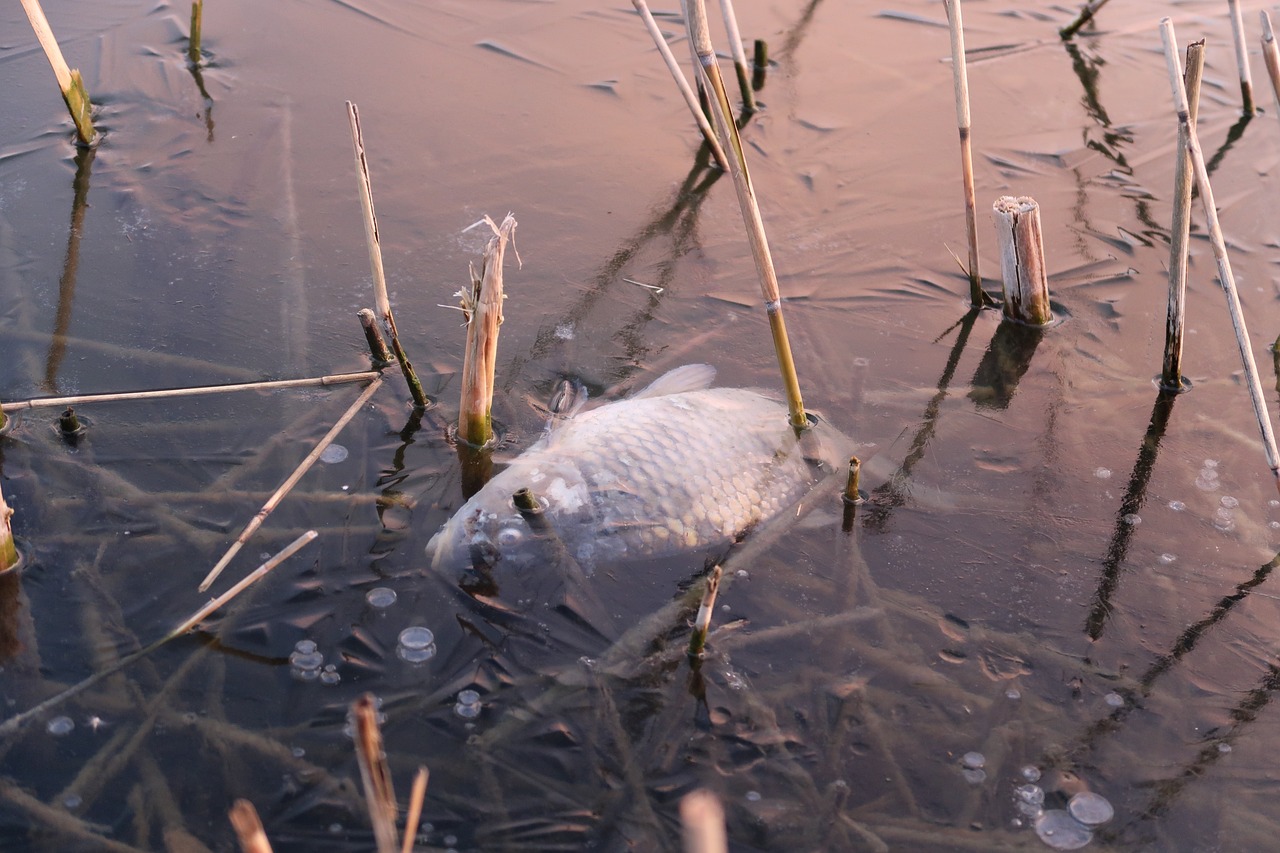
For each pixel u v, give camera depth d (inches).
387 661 109.7
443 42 227.9
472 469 133.3
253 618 113.2
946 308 163.9
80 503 125.0
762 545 124.3
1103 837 96.4
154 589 115.6
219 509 125.9
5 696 104.1
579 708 106.3
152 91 205.8
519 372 149.3
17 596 113.8
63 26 224.5
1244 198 184.7
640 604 117.0
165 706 104.3
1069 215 181.9
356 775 99.3
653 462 124.0
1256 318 159.5
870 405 145.1
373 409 142.1
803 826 96.7
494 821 96.2
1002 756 103.1
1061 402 146.4
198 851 92.4
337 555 121.0
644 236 177.2
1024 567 122.4
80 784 97.0
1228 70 219.6
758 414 136.8
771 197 186.9
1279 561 122.7
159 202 178.1
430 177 187.8
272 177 185.2
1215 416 143.1
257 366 147.2
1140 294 165.0
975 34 233.6
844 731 105.1
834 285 167.8
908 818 97.7
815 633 114.6
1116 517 128.5
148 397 136.5
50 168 184.7
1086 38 231.3
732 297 164.7
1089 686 109.7
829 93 214.8
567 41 229.8
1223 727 106.0
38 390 140.8
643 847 94.4
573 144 198.5
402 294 162.1
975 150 198.2
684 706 107.0
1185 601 118.5
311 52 221.9
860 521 127.9
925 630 115.3
